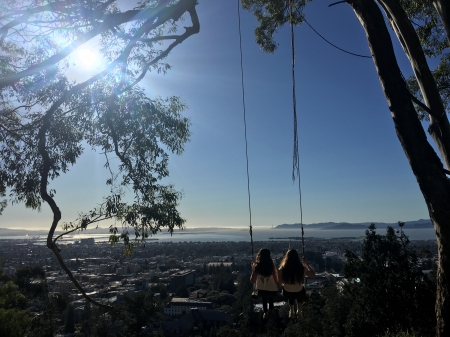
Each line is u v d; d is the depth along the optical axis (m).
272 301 5.21
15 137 6.30
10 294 10.86
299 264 5.14
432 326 10.95
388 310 12.05
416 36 5.17
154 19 6.00
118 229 6.07
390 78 4.49
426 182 4.12
